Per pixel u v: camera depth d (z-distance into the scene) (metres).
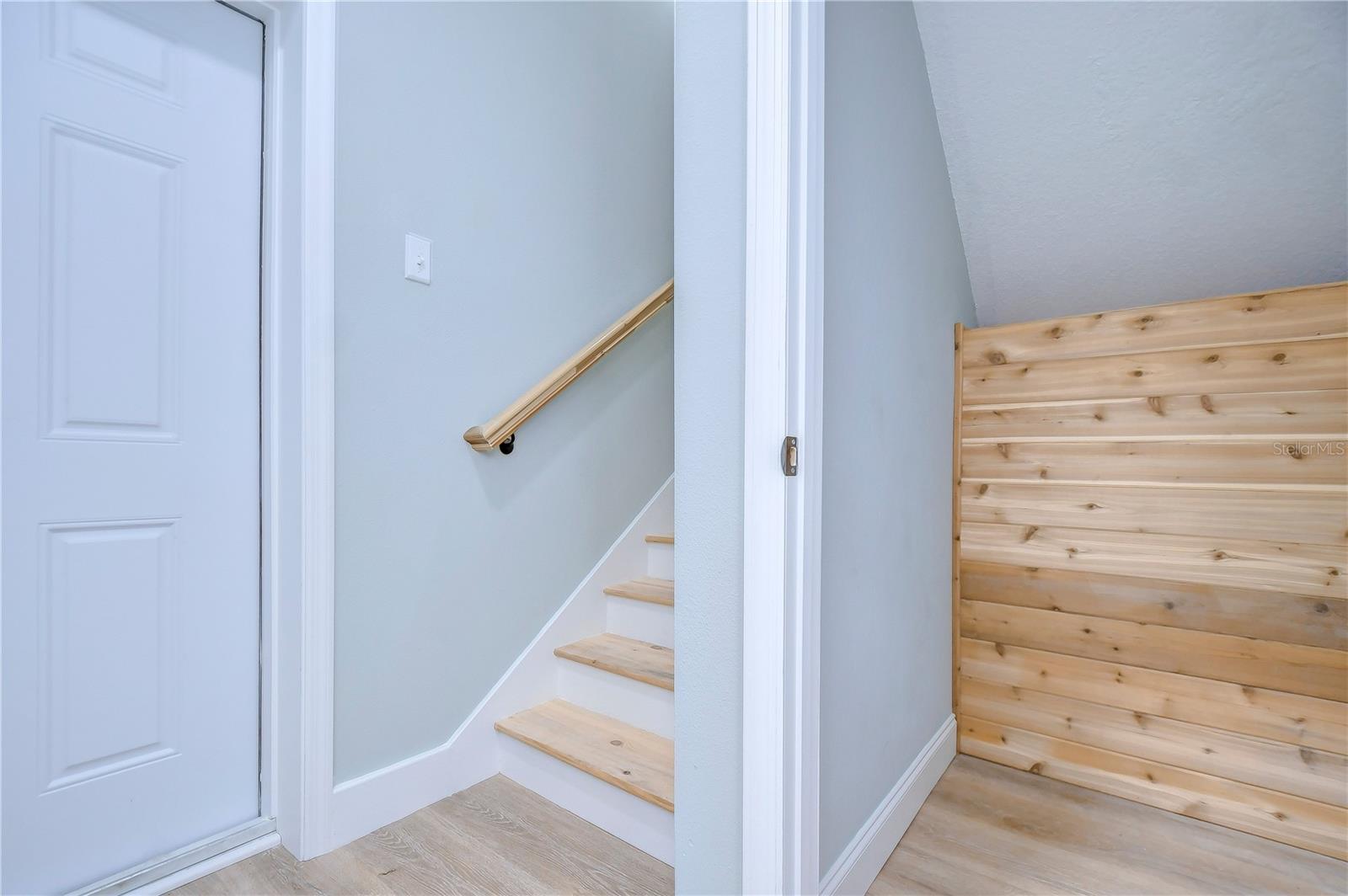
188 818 1.33
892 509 1.47
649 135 2.35
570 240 2.03
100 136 1.24
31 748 1.15
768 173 0.93
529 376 1.88
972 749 1.94
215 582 1.38
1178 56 1.46
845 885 1.17
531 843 1.42
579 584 2.03
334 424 1.41
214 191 1.38
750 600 0.93
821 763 1.11
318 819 1.37
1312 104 1.43
